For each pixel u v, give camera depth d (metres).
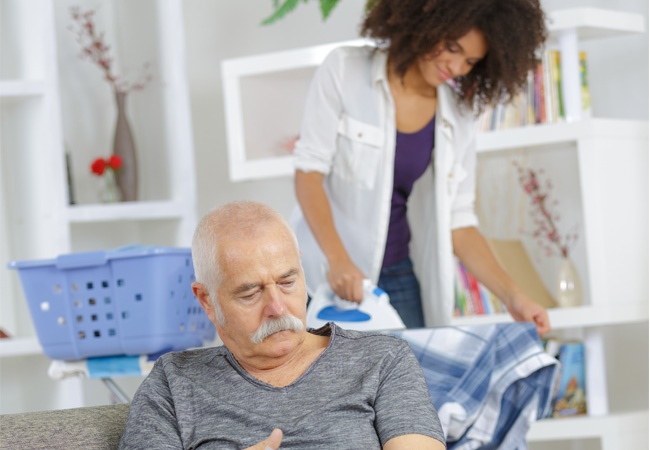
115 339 2.30
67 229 3.55
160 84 3.97
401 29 2.54
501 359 2.16
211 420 1.64
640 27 3.51
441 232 2.70
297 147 2.66
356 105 2.62
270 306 1.63
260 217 1.68
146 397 1.68
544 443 3.93
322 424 1.62
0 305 3.76
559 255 3.90
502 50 2.52
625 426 3.42
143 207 3.75
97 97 4.16
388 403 1.65
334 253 2.49
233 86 3.70
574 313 3.39
